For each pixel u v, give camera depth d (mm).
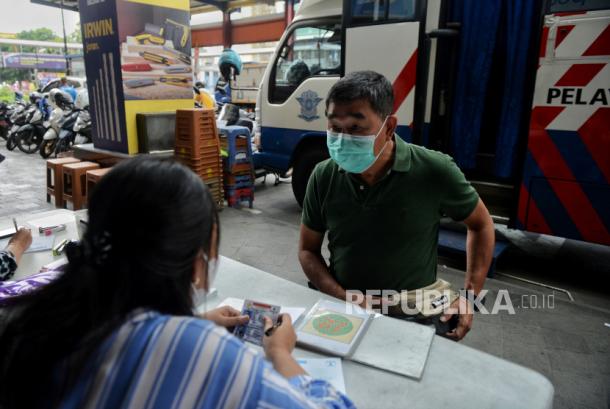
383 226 1532
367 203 1529
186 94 4656
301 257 1743
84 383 586
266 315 1204
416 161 1516
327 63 4387
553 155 3061
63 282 637
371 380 1073
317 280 1656
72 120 7453
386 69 3607
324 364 1122
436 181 1513
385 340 1229
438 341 1249
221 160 4672
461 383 1068
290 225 4500
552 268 3500
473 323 2684
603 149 2871
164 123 4422
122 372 583
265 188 6160
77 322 610
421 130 3523
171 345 596
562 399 2053
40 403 600
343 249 1625
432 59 3520
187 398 578
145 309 638
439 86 3590
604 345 2469
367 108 1387
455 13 3434
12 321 627
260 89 5023
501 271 3438
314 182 1664
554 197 3105
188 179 665
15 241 1750
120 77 4141
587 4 2781
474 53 3408
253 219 4656
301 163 4754
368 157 1438
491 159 3736
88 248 631
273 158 5012
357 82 1396
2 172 6871
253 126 6617
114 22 4012
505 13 3348
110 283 614
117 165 676
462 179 1553
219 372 590
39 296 643
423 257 1587
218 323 1184
